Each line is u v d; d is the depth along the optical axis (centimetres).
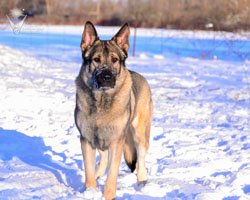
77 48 2745
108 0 4994
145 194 491
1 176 502
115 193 475
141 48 2908
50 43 2981
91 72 484
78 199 436
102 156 573
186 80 1570
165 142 768
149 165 623
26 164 578
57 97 1132
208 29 2950
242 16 2778
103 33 3138
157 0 4484
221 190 505
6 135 750
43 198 421
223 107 1124
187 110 1080
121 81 492
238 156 666
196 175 582
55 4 4497
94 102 479
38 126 834
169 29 3884
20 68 1636
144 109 580
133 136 577
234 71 1869
